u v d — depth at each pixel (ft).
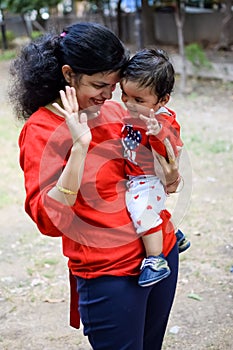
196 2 57.16
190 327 12.23
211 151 25.26
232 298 13.38
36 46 7.00
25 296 13.96
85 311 7.22
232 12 48.32
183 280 14.32
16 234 17.80
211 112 32.68
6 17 74.02
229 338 11.77
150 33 55.93
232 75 39.42
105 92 6.72
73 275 7.49
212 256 15.61
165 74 6.73
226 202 19.49
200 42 52.85
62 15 71.67
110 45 6.51
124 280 6.99
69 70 6.59
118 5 57.72
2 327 12.57
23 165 6.98
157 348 8.25
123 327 7.08
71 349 11.69
